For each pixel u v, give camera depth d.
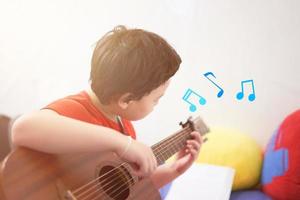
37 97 1.73
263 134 1.46
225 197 1.19
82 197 0.67
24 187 0.60
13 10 1.66
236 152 1.34
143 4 1.49
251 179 1.34
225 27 1.40
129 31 0.82
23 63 1.71
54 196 0.63
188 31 1.45
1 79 1.75
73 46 1.62
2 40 1.70
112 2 1.52
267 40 1.37
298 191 1.21
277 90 1.40
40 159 0.64
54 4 1.60
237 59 1.42
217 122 1.49
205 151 1.36
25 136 0.65
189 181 1.26
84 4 1.56
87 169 0.69
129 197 0.77
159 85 0.81
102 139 0.69
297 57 1.35
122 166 0.75
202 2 1.41
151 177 0.87
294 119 1.28
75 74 1.66
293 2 1.30
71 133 0.66
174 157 1.12
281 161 1.25
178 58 0.84
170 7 1.45
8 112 1.76
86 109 0.81
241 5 1.36
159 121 1.56
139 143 0.74
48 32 1.64
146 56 0.77
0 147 1.50
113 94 0.79
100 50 0.81
